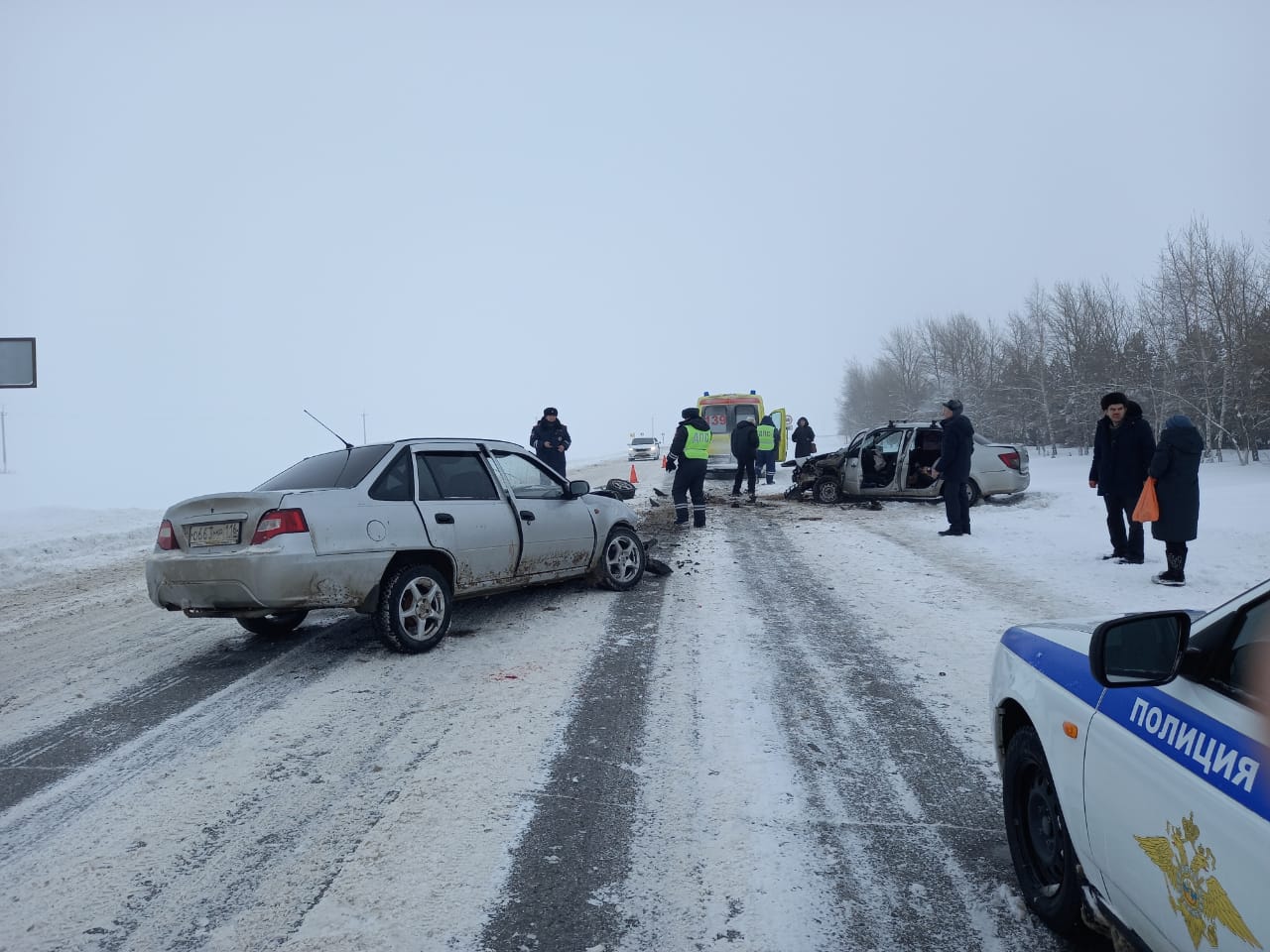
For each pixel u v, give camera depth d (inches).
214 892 124.3
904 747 175.2
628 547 342.0
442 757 173.0
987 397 1791.3
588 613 299.6
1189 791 75.5
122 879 128.3
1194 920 74.7
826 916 116.6
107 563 476.7
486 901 120.9
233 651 262.2
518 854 133.9
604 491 348.5
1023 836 118.2
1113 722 90.7
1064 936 110.2
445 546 253.8
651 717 194.4
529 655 245.4
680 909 118.7
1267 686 73.7
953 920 115.3
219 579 221.6
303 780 162.9
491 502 275.1
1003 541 452.1
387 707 203.5
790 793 154.4
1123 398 362.3
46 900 122.6
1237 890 68.1
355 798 154.6
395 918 116.9
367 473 246.4
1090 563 373.7
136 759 175.5
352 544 230.1
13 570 438.0
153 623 311.0
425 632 251.4
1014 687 117.6
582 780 160.7
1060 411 1418.6
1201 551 382.0
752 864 130.3
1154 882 81.3
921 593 326.0
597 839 138.5
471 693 212.5
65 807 153.2
